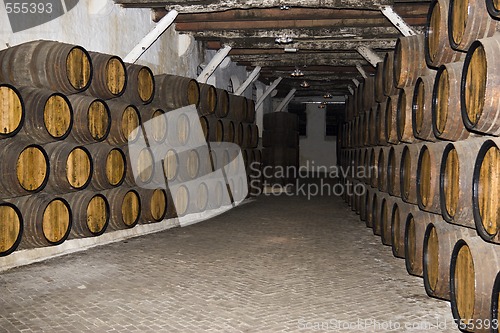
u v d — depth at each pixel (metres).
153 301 5.05
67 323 4.39
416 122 6.04
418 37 6.73
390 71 7.69
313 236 8.88
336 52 13.88
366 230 9.59
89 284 5.64
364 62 14.89
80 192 7.26
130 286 5.59
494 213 3.72
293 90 21.52
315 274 6.22
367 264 6.79
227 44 12.31
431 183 5.19
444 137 4.95
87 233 7.26
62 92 6.68
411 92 6.61
